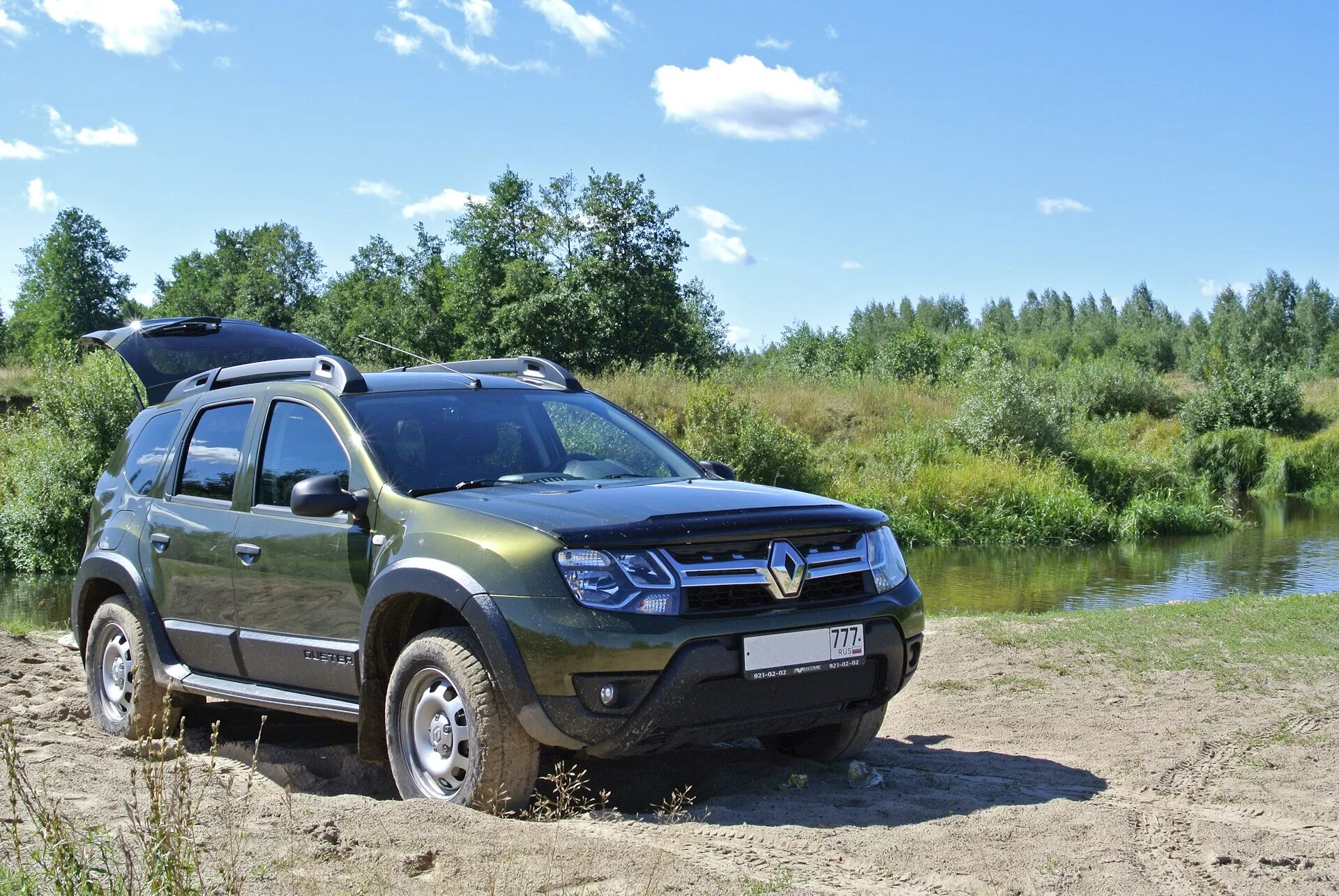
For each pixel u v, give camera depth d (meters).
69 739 5.55
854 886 3.53
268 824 3.80
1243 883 3.66
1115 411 39.22
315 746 5.67
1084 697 6.64
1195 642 8.07
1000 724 6.09
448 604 4.52
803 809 4.40
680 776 4.96
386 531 4.58
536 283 46.44
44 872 3.03
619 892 3.28
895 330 113.56
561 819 4.23
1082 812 4.34
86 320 87.44
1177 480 25.80
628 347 46.12
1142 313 142.25
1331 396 40.94
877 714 5.05
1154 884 3.62
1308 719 6.00
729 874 3.57
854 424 29.09
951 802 4.53
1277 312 104.50
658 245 47.16
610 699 3.95
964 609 13.25
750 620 4.14
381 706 4.63
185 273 106.50
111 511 6.22
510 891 3.24
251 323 7.83
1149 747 5.50
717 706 4.10
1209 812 4.49
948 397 31.38
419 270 66.06
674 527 4.15
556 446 5.34
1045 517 21.47
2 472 18.05
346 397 5.13
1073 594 14.58
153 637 5.67
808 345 55.56
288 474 5.17
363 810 3.94
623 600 4.00
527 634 3.99
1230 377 38.00
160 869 2.93
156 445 6.14
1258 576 16.05
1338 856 3.93
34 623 12.55
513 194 49.84
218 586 5.34
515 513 4.29
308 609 4.88
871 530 4.69
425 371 5.77
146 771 3.35
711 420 23.17
